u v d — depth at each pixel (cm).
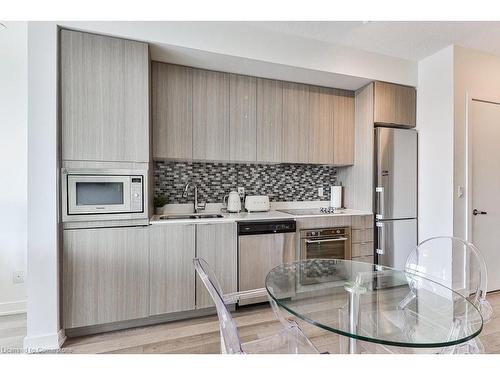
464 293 188
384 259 312
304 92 318
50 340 197
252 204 314
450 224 291
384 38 276
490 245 309
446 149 296
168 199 297
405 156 323
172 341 209
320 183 365
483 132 307
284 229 271
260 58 257
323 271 194
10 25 255
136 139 225
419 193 326
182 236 238
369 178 319
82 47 212
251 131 295
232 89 288
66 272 208
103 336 215
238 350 111
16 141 260
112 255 219
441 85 301
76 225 212
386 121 318
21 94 262
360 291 162
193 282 241
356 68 297
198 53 245
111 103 219
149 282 228
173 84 267
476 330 122
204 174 312
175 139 268
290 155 312
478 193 304
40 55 199
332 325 130
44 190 199
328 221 293
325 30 262
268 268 265
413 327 130
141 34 222
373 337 121
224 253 251
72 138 209
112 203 219
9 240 258
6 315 254
